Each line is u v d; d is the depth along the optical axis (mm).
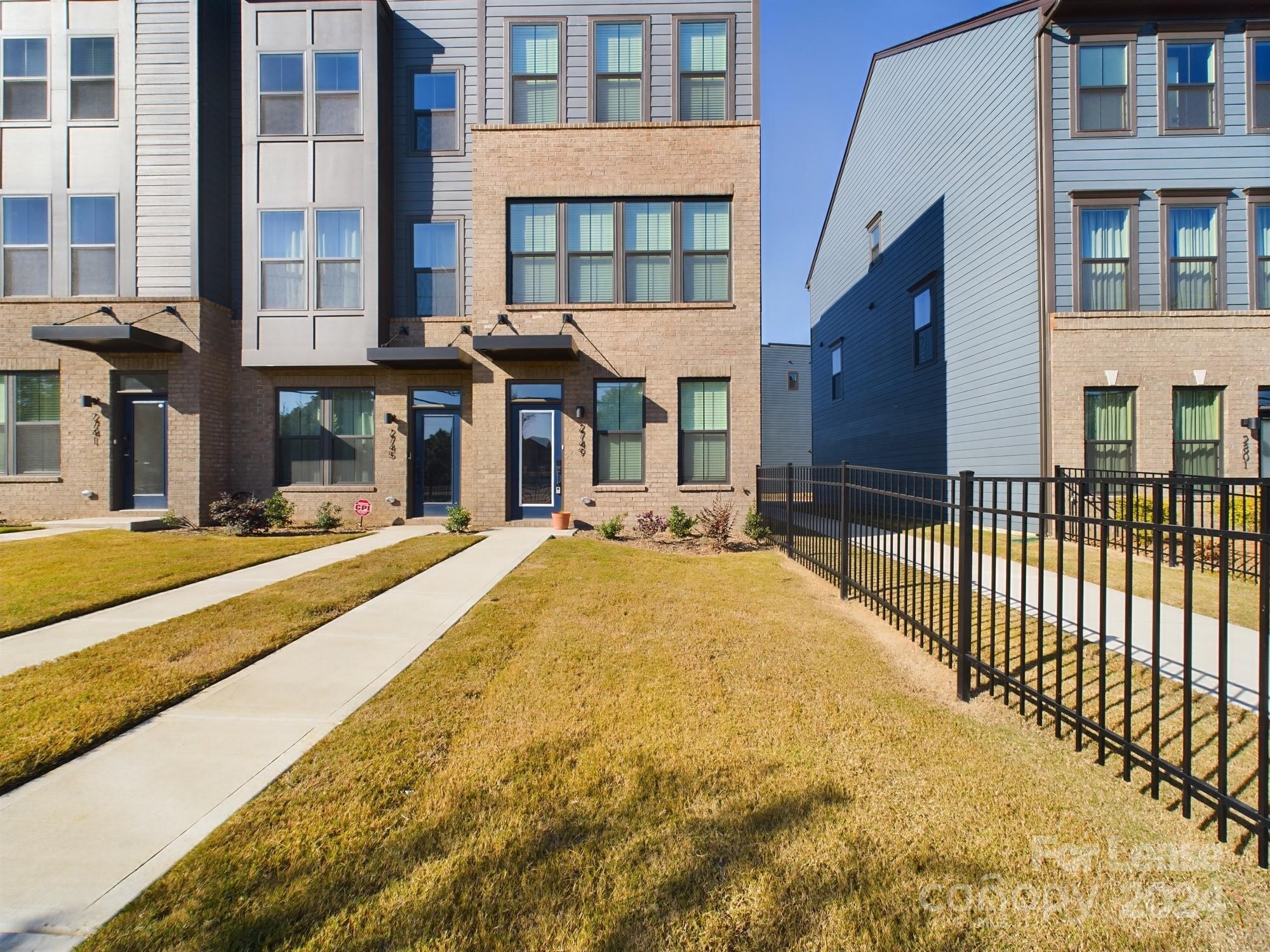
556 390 11055
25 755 2756
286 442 11781
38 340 10797
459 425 11750
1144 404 10211
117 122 11273
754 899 1936
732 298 10930
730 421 10914
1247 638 4699
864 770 2713
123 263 11172
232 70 12047
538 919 1855
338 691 3615
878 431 16609
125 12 11195
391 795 2508
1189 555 2334
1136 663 4176
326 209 11234
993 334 11477
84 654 4129
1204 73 10375
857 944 1769
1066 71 10336
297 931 1807
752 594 6148
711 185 10891
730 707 3379
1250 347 10211
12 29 11320
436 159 11789
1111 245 10375
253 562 7348
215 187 11562
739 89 10977
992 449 11516
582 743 2945
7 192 11289
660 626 4945
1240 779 2621
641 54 11062
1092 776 2688
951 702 3529
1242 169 10320
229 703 3451
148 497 11289
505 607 5461
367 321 11211
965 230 12344
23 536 9344
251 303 11266
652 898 1936
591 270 11078
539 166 10961
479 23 11234
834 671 3961
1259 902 1942
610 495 10898
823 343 21766
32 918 1852
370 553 7957
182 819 2355
